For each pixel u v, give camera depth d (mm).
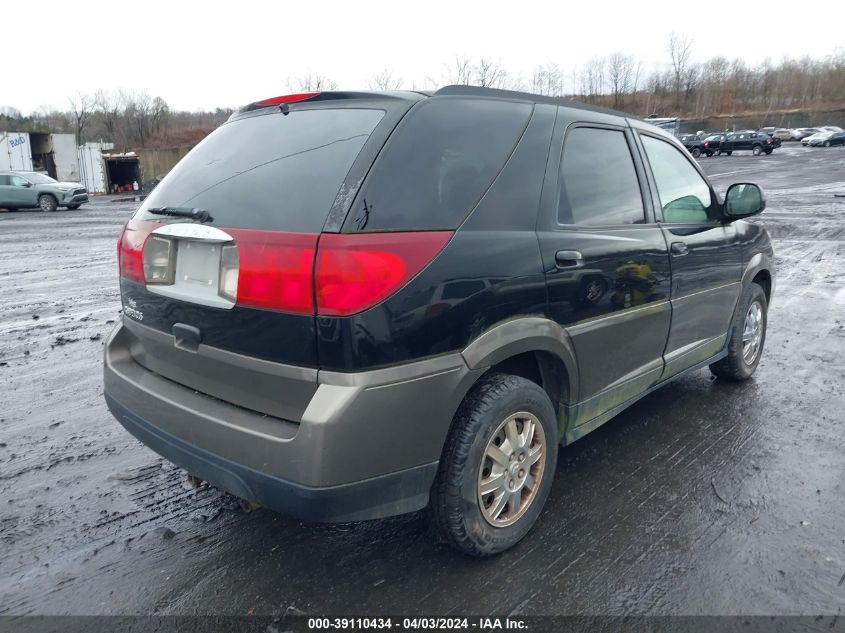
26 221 20812
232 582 2689
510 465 2787
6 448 3986
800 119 78625
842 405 4531
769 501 3279
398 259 2268
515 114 2914
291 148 2611
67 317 7465
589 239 3061
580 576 2703
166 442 2672
